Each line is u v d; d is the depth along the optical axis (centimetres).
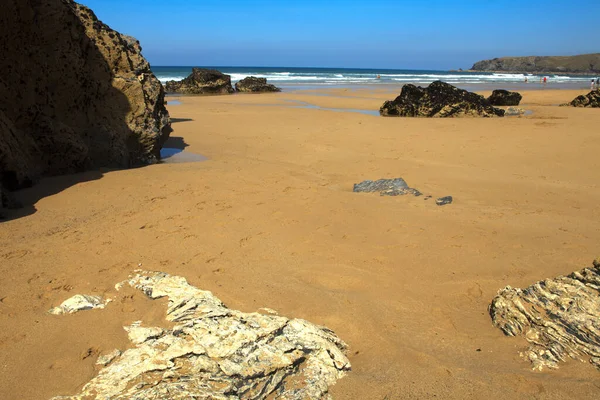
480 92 3878
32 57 893
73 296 429
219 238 609
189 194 809
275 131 1594
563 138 1377
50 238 596
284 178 937
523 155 1170
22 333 376
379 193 834
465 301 454
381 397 301
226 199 781
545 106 2564
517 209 746
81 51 1009
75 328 382
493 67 15850
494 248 578
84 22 1061
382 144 1352
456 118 2022
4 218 667
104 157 1012
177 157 1184
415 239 613
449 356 360
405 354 361
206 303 401
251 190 839
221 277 495
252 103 2702
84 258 534
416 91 2183
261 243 596
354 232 640
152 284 457
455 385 316
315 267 528
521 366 342
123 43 1145
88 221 667
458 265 532
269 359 312
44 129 899
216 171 996
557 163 1080
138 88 1105
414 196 814
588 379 318
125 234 615
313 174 999
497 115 2102
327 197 795
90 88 1024
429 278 503
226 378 295
